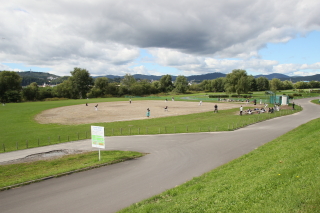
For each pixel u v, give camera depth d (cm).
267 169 1209
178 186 1261
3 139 2989
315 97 11075
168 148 2322
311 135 1825
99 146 1914
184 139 2739
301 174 978
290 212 696
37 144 2714
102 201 1159
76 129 3641
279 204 757
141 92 17325
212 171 1498
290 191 826
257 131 3086
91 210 1070
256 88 18712
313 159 1137
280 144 1917
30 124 4253
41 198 1220
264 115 4791
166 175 1523
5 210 1097
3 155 2231
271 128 3269
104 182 1430
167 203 999
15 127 3931
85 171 1666
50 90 14488
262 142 2417
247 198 864
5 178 1573
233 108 6769
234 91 12769
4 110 6431
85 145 2598
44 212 1066
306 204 716
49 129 3666
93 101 10225
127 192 1262
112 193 1255
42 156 2169
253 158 1606
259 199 834
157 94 17712
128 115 5434
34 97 13288
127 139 2850
